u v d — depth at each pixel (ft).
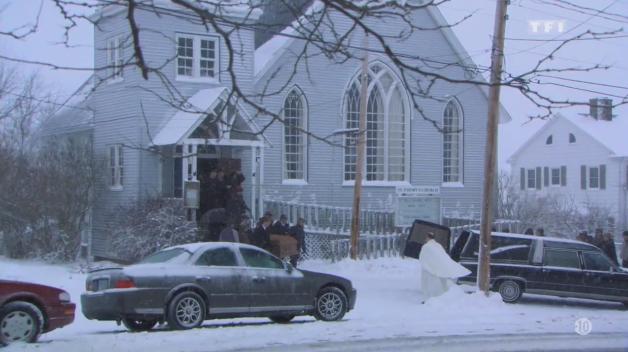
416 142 105.19
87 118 95.20
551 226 121.49
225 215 77.56
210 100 82.94
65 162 86.22
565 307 63.31
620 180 168.96
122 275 44.34
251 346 39.58
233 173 81.97
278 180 95.50
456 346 40.65
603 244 75.87
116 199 88.89
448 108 108.27
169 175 86.63
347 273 80.94
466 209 108.68
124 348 38.55
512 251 64.49
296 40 94.99
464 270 60.85
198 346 39.34
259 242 71.46
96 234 90.38
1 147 87.25
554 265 63.36
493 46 54.39
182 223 76.79
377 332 45.21
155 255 49.03
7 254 86.17
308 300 49.80
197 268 46.55
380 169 103.45
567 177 181.27
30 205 83.76
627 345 41.98
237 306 47.29
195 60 88.33
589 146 175.94
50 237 84.53
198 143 80.69
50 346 38.81
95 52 91.86
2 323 40.04
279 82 94.27
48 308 41.39
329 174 98.89
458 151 109.29
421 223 70.23
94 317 44.60
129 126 86.22
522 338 44.04
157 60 85.71
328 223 91.71
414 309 57.57
